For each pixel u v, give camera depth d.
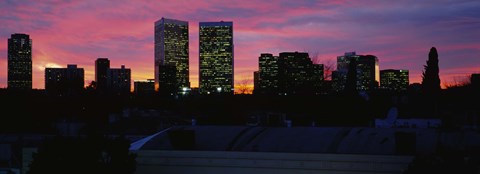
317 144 26.16
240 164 25.61
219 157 25.84
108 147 24.42
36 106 70.75
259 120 53.06
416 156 22.92
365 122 60.34
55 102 76.75
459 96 55.34
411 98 63.12
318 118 63.69
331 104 71.00
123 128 43.59
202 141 27.80
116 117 47.81
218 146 27.05
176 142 27.16
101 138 24.55
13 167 29.31
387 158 23.83
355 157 24.30
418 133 25.80
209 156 25.94
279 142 26.78
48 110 71.88
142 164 26.56
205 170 25.94
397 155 23.77
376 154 24.16
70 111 76.12
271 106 82.25
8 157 30.00
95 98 85.88
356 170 24.27
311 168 24.78
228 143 27.30
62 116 69.50
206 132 28.89
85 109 80.50
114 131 42.47
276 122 50.81
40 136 35.84
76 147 23.84
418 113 49.66
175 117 53.00
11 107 65.50
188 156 26.14
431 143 24.67
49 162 23.52
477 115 41.50
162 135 28.33
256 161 25.45
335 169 24.52
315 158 24.77
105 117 64.94
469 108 46.31
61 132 43.81
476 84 57.38
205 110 72.81
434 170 21.06
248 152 25.59
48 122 55.56
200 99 86.69
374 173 24.00
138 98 97.00
